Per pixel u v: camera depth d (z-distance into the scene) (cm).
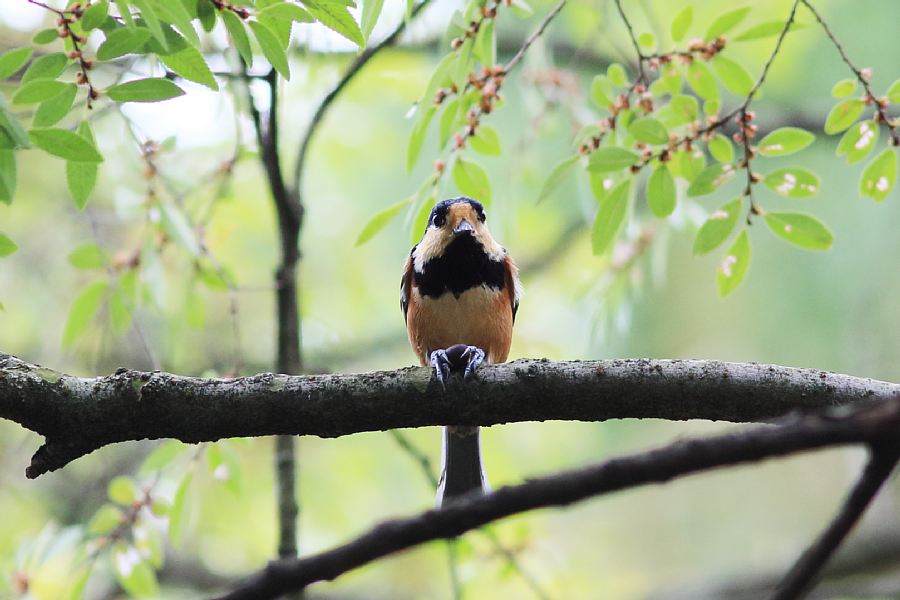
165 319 1253
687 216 1198
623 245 1277
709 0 1544
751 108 1727
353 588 1773
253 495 1666
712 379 765
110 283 1132
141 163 1200
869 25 1666
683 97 902
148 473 1064
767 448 372
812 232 871
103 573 1359
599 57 1650
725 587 1780
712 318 1838
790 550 1872
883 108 853
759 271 1808
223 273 1116
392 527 381
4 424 1570
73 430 731
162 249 1151
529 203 1625
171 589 1680
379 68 1505
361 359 1794
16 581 1110
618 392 765
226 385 750
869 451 377
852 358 1744
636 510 2138
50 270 1661
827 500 2050
